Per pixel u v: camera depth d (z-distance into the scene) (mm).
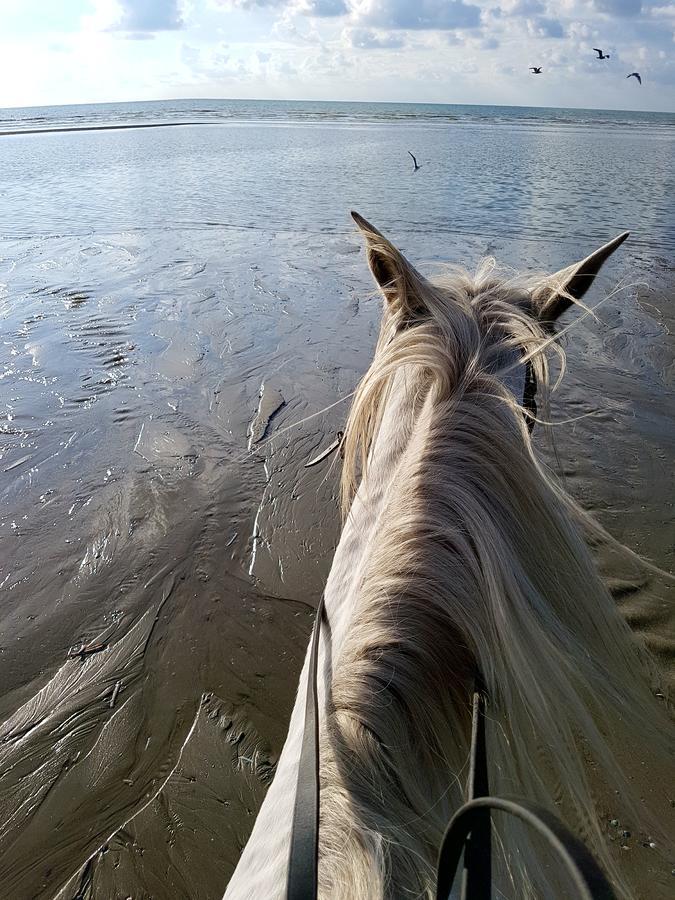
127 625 3465
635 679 1143
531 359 1311
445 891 671
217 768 2740
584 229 12500
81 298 8516
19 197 16328
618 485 4652
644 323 7664
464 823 673
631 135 44500
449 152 27594
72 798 2619
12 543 4055
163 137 34812
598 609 1102
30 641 3357
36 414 5594
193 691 3094
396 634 961
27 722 2936
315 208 14695
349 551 1301
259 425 5445
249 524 4242
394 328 1487
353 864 772
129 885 2318
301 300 8492
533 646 962
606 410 5715
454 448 1124
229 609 3568
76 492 4547
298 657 3281
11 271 9766
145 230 12539
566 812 1984
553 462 4906
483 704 928
